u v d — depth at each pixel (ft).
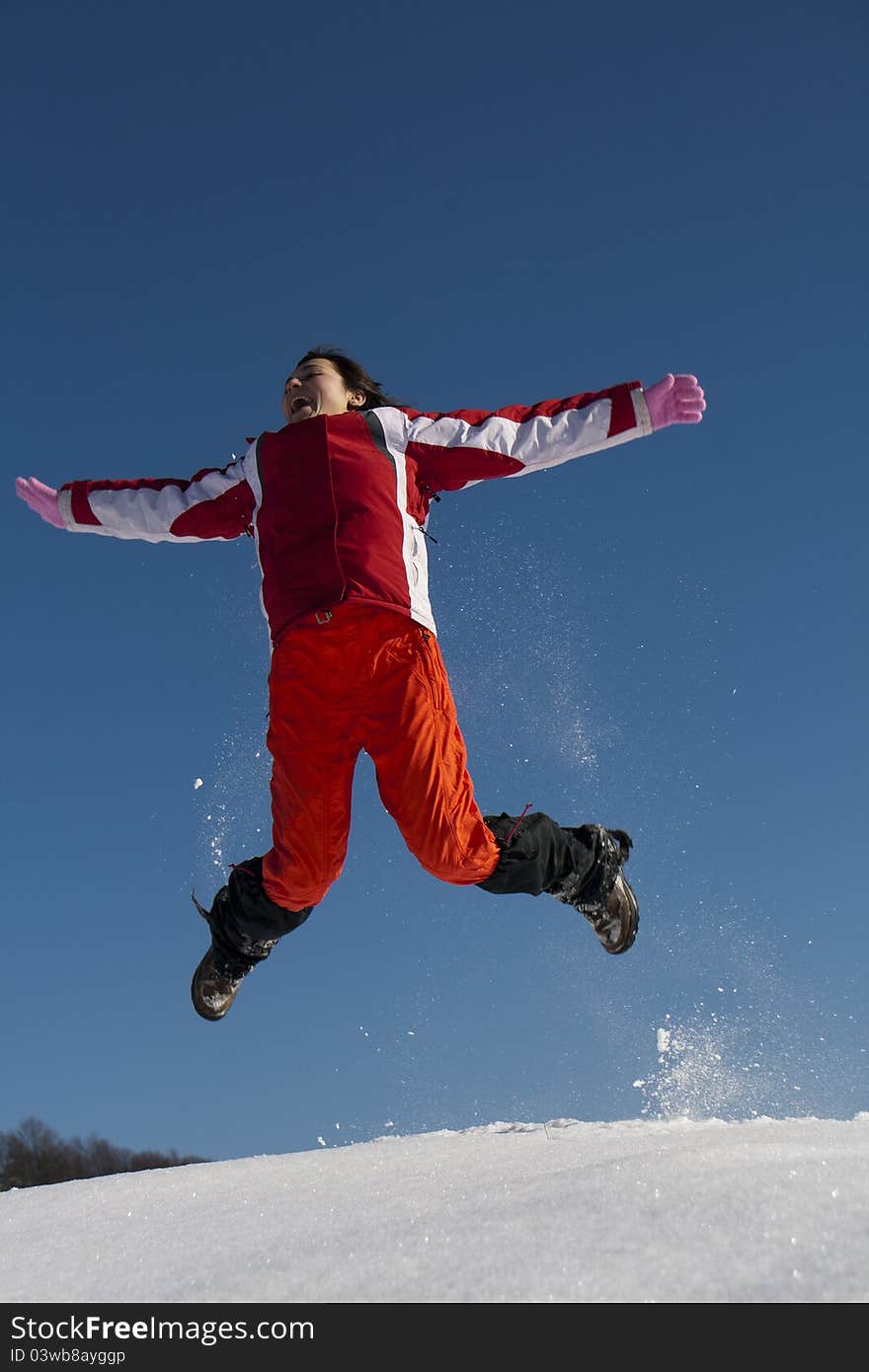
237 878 11.44
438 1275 5.39
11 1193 10.80
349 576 10.35
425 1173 8.67
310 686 10.43
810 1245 4.95
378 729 10.40
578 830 11.94
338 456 10.85
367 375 12.98
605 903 11.85
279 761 10.55
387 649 10.36
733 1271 4.88
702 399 11.03
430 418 11.17
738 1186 5.71
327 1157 10.96
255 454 11.37
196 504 11.66
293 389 12.42
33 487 12.25
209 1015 12.09
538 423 11.08
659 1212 5.58
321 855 10.65
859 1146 7.14
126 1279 6.30
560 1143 9.98
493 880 10.86
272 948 11.89
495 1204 6.38
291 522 10.77
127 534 12.02
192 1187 9.46
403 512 10.79
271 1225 7.06
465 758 10.58
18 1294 6.31
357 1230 6.37
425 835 10.30
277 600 10.58
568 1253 5.33
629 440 11.14
